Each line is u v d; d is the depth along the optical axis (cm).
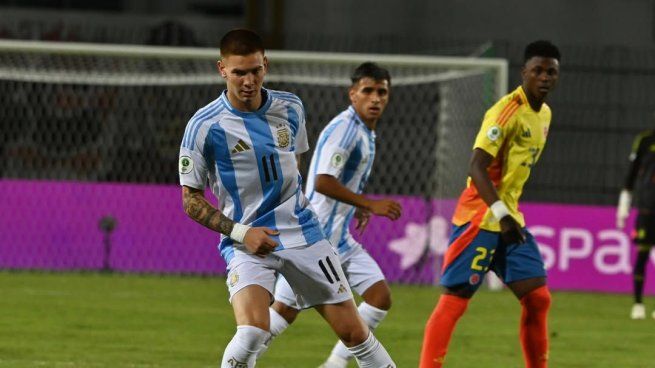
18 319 2986
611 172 4666
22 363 2288
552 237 4256
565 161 4678
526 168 1906
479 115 4169
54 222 4303
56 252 4303
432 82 4622
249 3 5831
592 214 4266
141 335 2767
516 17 5669
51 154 4650
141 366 2297
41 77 4344
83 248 4309
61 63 4447
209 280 4194
